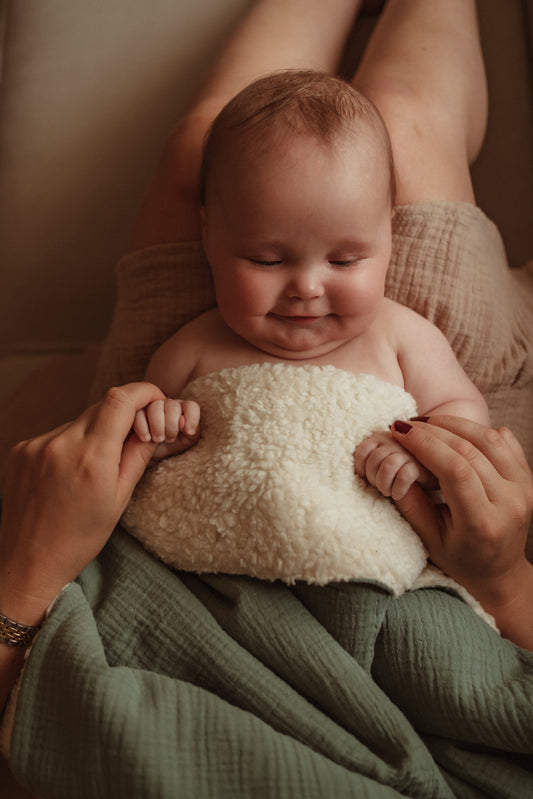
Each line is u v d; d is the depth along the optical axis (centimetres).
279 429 74
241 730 60
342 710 64
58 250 130
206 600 72
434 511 72
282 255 72
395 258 88
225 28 124
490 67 122
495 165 122
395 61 100
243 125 73
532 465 95
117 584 72
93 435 70
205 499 73
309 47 104
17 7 131
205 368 85
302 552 67
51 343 135
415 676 67
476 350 90
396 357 84
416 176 89
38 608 70
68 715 62
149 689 64
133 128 126
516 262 123
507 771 65
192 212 89
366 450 73
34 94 128
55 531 69
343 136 71
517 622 75
